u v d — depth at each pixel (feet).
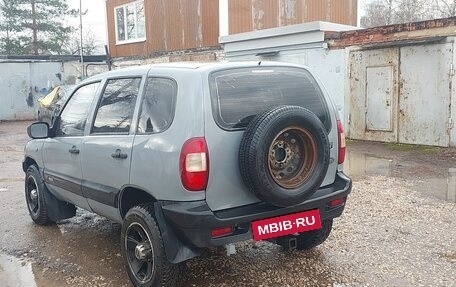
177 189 11.10
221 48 54.24
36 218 18.60
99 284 13.24
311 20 55.47
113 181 13.20
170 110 11.64
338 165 13.51
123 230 12.91
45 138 16.89
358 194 21.72
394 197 21.03
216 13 55.42
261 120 11.03
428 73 33.76
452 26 31.73
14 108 71.56
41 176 18.20
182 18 60.18
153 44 65.62
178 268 12.00
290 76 12.89
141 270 12.73
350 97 39.34
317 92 13.20
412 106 35.09
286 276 13.26
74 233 17.67
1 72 70.03
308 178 11.68
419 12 87.71
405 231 16.58
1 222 19.27
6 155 37.29
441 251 14.73
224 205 11.35
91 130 14.55
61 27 117.50
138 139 12.25
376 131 37.83
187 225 11.01
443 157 30.48
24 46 114.32
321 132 11.73
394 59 35.73
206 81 11.34
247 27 54.24
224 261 14.39
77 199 15.88
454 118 32.71
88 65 76.33
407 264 13.82
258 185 10.96
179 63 12.96
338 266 13.83
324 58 40.63
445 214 18.40
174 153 11.10
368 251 14.87
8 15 111.55
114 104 13.83
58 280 13.58
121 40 71.92
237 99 11.66
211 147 11.04
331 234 16.40
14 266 14.66
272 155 11.27
